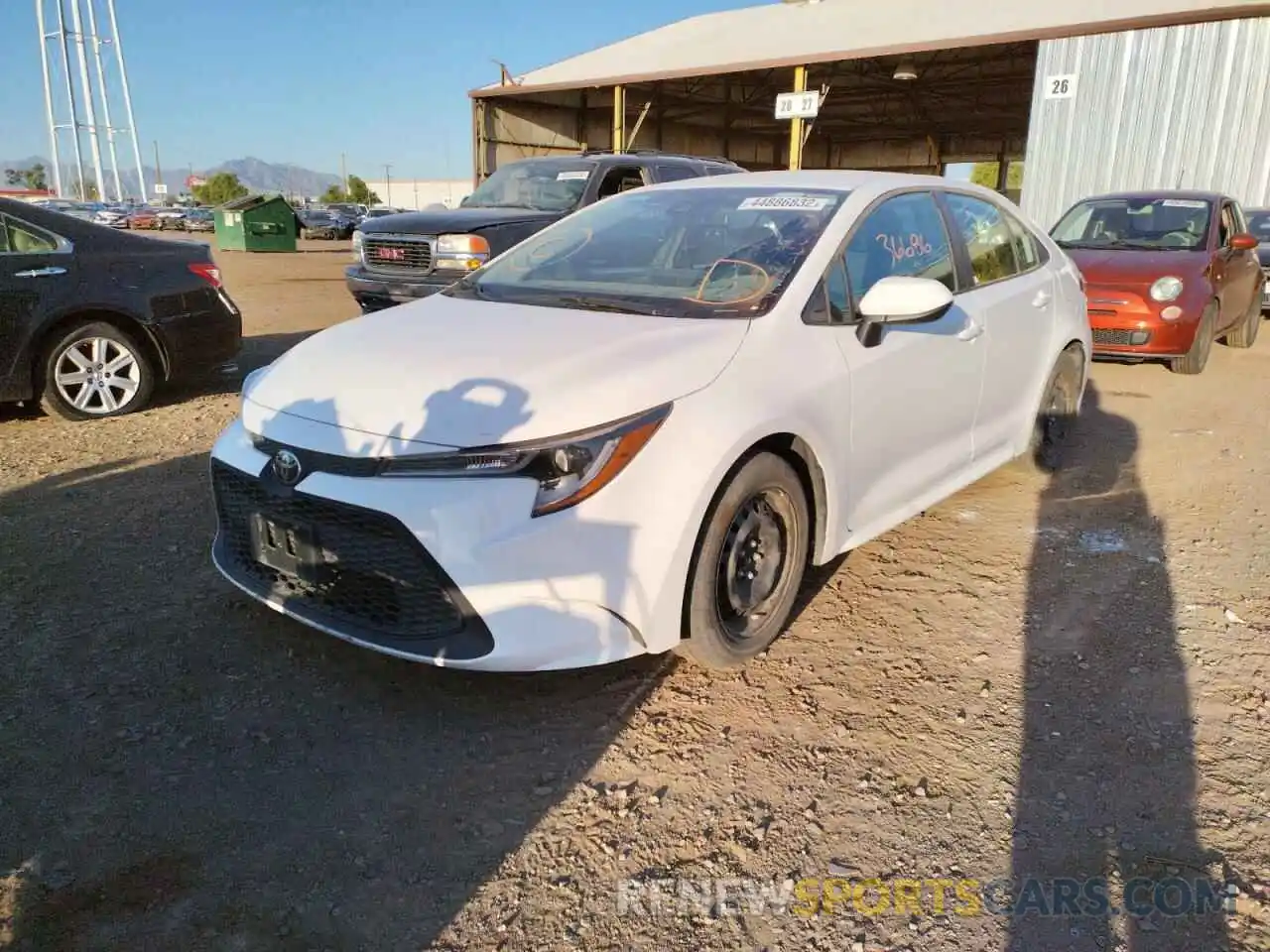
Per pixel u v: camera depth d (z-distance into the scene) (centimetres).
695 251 367
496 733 283
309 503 277
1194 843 240
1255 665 324
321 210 5059
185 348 646
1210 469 540
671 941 210
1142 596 376
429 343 313
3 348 570
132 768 262
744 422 285
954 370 394
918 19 2108
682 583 277
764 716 293
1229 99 1425
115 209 5403
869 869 231
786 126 3438
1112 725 289
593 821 247
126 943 205
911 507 390
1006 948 209
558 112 2664
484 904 219
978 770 268
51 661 313
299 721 286
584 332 311
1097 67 1533
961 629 348
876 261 369
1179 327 783
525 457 260
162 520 436
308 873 227
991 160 3722
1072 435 573
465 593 258
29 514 442
